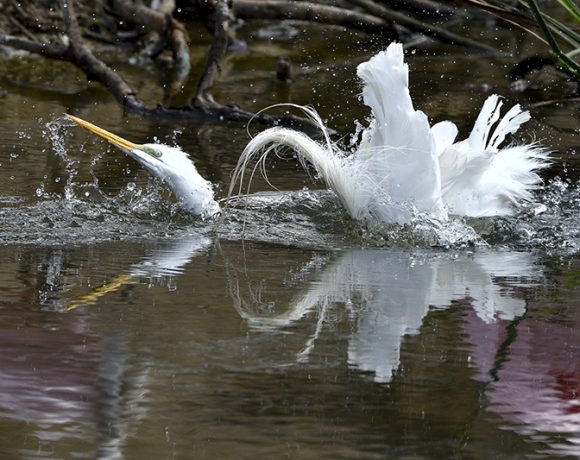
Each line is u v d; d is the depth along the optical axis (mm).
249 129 14398
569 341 7320
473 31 21078
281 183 11695
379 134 10281
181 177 10406
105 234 9781
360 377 6641
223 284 8414
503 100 16156
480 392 6453
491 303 8086
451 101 15953
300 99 15984
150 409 6141
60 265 8773
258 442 5738
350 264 9133
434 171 10008
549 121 14953
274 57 18859
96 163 12094
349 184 10250
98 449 5641
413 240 9977
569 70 12070
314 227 10266
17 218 10023
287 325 7508
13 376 6535
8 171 11547
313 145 10258
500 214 10617
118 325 7414
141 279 8469
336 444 5730
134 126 14188
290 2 19344
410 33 20500
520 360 6953
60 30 19062
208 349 7039
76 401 6180
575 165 12703
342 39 20281
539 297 8266
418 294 8289
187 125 14500
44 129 13688
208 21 19047
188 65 18297
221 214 10539
